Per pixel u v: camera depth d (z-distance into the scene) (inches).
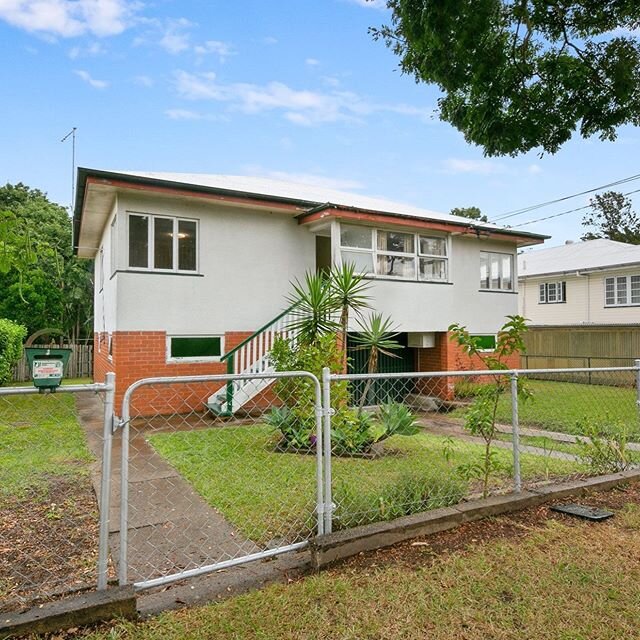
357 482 183.2
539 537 140.1
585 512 159.8
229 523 156.0
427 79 277.3
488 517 155.0
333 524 140.3
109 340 441.1
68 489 191.3
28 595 108.7
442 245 509.0
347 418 243.8
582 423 244.5
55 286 786.2
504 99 273.7
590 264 801.6
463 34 249.8
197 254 406.6
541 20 272.1
